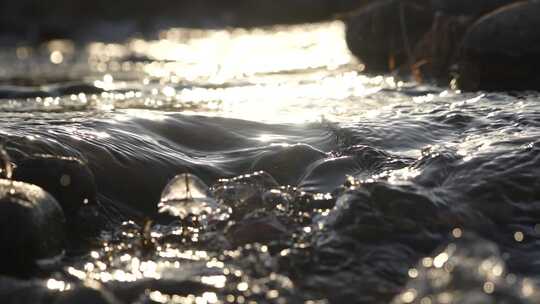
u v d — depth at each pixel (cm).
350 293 588
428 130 973
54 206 671
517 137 852
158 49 3578
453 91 1387
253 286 597
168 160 860
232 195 749
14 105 1333
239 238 678
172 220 759
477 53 1535
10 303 552
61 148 819
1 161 744
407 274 614
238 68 2414
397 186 718
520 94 1242
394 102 1233
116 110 1091
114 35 4572
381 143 926
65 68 2616
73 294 536
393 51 2012
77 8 6216
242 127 1002
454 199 720
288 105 1254
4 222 619
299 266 627
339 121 1020
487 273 467
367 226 671
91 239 696
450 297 458
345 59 2459
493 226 693
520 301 462
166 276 613
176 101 1398
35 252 624
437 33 1761
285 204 730
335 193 763
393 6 2034
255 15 6300
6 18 5572
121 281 604
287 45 3450
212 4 6612
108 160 825
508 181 745
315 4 6300
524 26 1514
